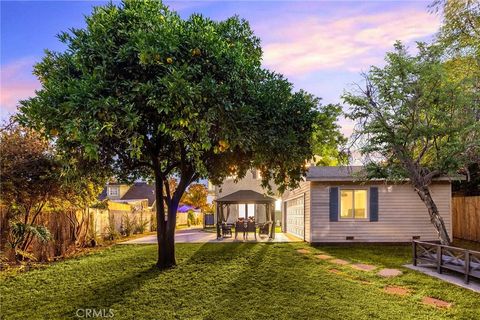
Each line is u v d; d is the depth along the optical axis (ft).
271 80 30.89
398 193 48.83
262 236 60.64
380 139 36.60
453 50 39.83
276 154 29.45
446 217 47.80
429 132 34.86
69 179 30.17
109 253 41.60
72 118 22.91
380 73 37.32
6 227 33.47
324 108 32.19
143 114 26.40
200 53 26.78
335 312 20.15
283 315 19.86
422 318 19.03
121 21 27.73
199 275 28.99
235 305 21.68
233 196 57.98
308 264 33.53
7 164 34.30
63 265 34.17
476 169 53.26
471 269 25.58
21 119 25.27
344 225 48.42
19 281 27.89
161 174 32.63
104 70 25.38
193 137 27.50
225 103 25.50
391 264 33.78
